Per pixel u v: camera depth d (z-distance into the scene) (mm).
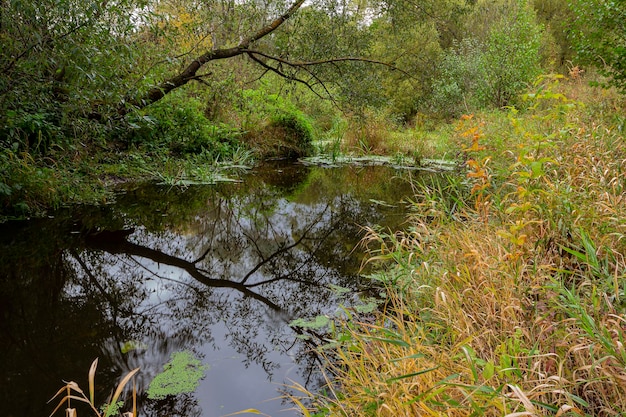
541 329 1641
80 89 4223
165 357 2158
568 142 3314
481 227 2715
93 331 2375
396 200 5637
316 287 3068
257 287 3133
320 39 6426
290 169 8109
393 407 1369
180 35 6223
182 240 4121
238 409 1782
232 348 2273
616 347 1354
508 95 11617
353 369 1769
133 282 3123
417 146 9789
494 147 4238
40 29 3535
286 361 2156
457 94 13070
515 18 11938
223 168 7562
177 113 7535
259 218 4938
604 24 5316
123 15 4320
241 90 8117
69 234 3875
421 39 13117
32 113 4781
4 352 2104
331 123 12594
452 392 1421
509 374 1388
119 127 5656
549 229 2256
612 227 2176
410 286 2516
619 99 5375
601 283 1841
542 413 1275
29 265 3178
